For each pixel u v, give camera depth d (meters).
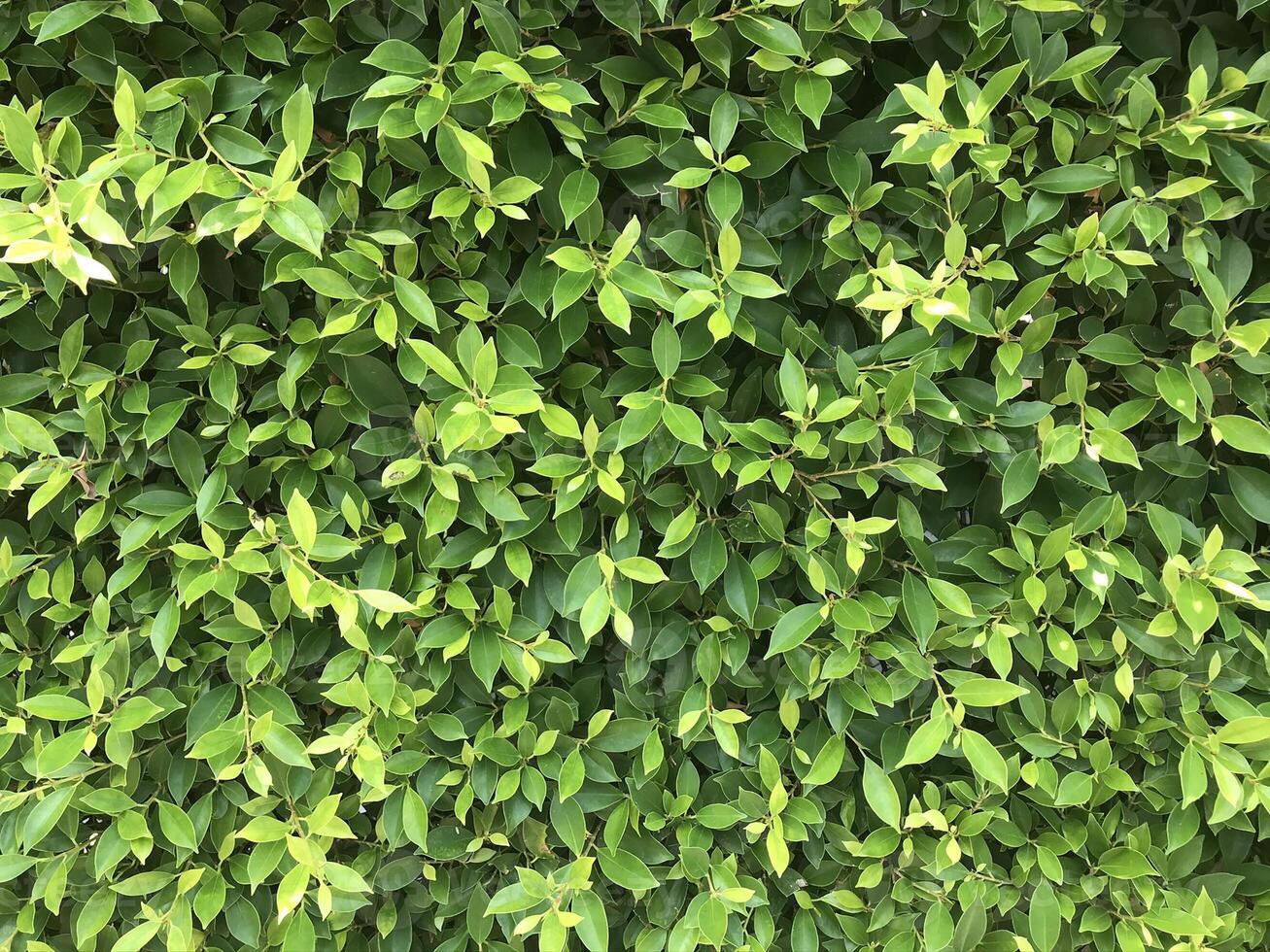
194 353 0.82
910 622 0.82
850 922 0.89
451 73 0.76
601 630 0.89
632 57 0.79
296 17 0.81
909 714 0.89
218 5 0.78
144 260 0.86
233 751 0.80
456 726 0.84
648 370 0.82
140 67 0.79
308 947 0.82
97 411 0.79
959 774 0.90
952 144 0.74
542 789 0.83
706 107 0.80
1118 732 0.87
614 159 0.79
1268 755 0.84
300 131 0.71
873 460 0.86
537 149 0.77
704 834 0.87
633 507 0.84
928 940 0.85
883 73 0.82
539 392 0.83
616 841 0.85
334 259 0.78
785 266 0.83
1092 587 0.80
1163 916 0.85
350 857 0.90
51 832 0.87
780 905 0.90
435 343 0.81
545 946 0.80
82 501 0.86
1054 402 0.82
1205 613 0.79
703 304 0.74
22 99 0.80
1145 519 0.86
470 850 0.86
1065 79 0.79
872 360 0.82
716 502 0.83
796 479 0.85
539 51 0.74
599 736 0.86
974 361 0.86
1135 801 0.90
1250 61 0.83
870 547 0.80
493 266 0.81
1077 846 0.86
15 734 0.83
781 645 0.80
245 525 0.82
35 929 0.86
